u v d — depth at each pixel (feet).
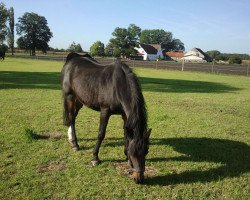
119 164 17.48
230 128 26.68
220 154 19.80
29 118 27.58
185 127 26.27
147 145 14.10
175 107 35.81
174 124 27.20
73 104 20.07
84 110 31.89
